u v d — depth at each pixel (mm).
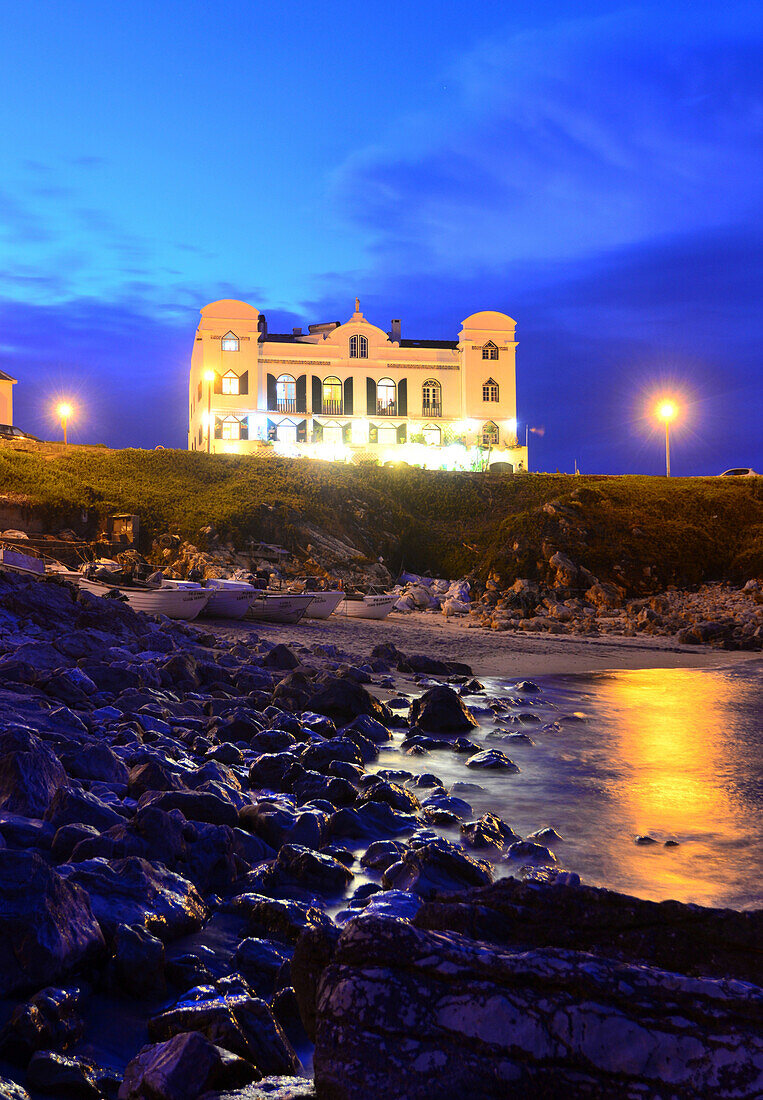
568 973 2686
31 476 53156
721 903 7312
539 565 55406
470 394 86188
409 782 11250
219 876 6855
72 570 40250
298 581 48312
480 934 3375
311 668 20953
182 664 17453
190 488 58469
